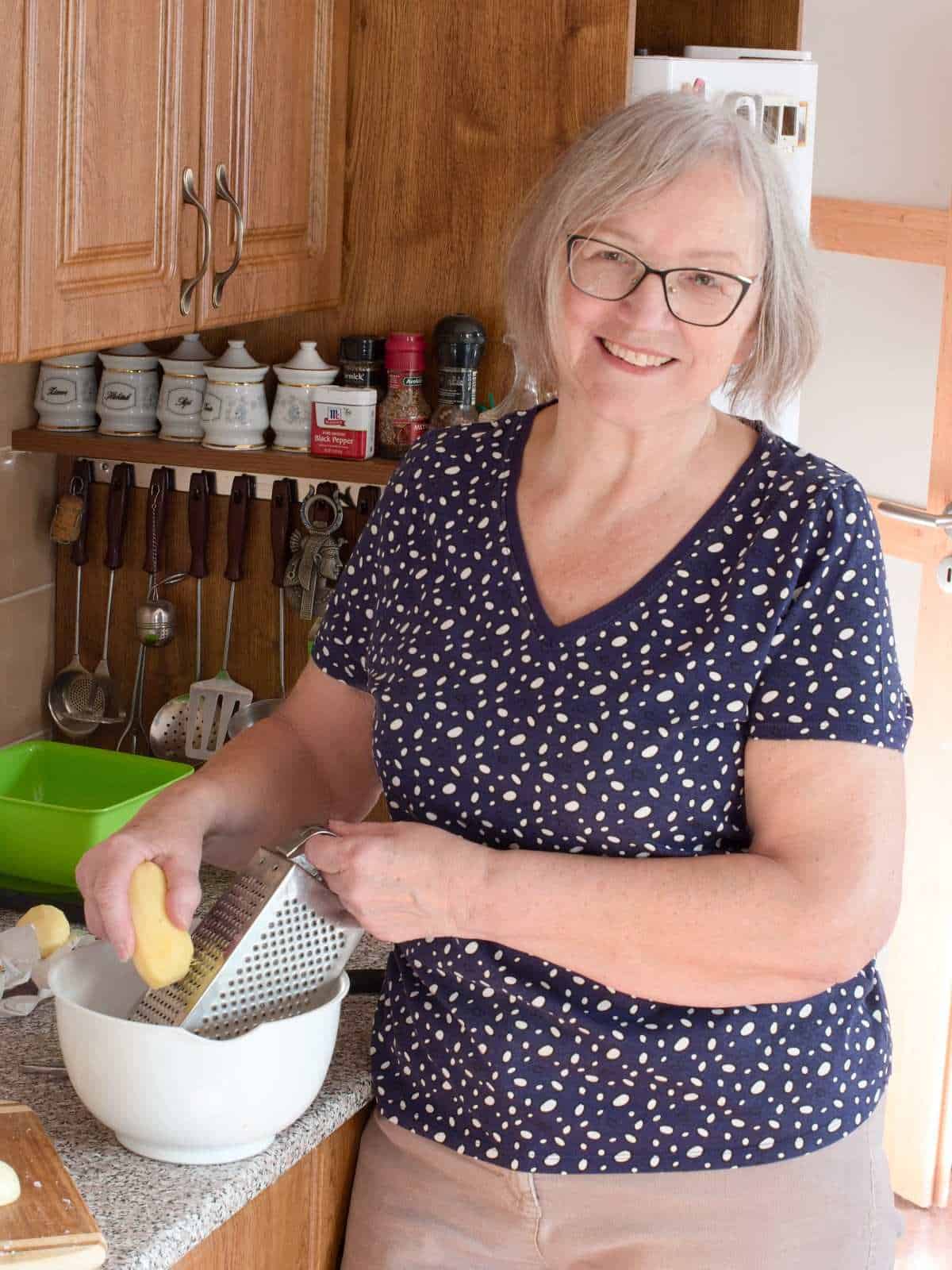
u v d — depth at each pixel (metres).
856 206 2.95
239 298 1.79
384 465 1.92
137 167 1.57
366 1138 1.47
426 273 1.99
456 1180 1.37
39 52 1.40
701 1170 1.30
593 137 1.30
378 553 1.46
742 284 1.25
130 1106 1.25
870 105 2.93
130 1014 1.38
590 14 1.86
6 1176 1.17
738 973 1.21
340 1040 1.50
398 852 1.25
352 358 1.95
